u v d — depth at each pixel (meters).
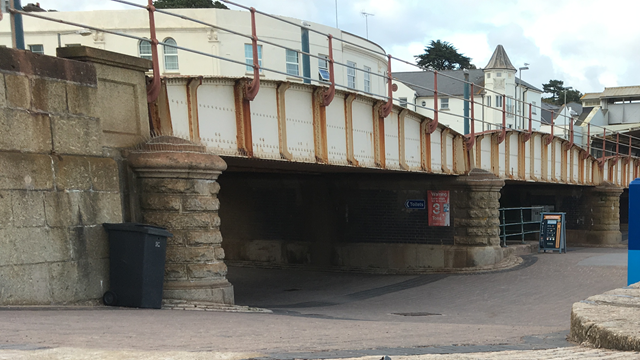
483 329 9.10
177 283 10.66
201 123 12.23
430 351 5.90
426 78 67.12
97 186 9.62
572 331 7.14
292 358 4.75
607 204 34.03
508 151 23.92
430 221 22.47
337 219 24.00
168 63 31.72
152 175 10.65
